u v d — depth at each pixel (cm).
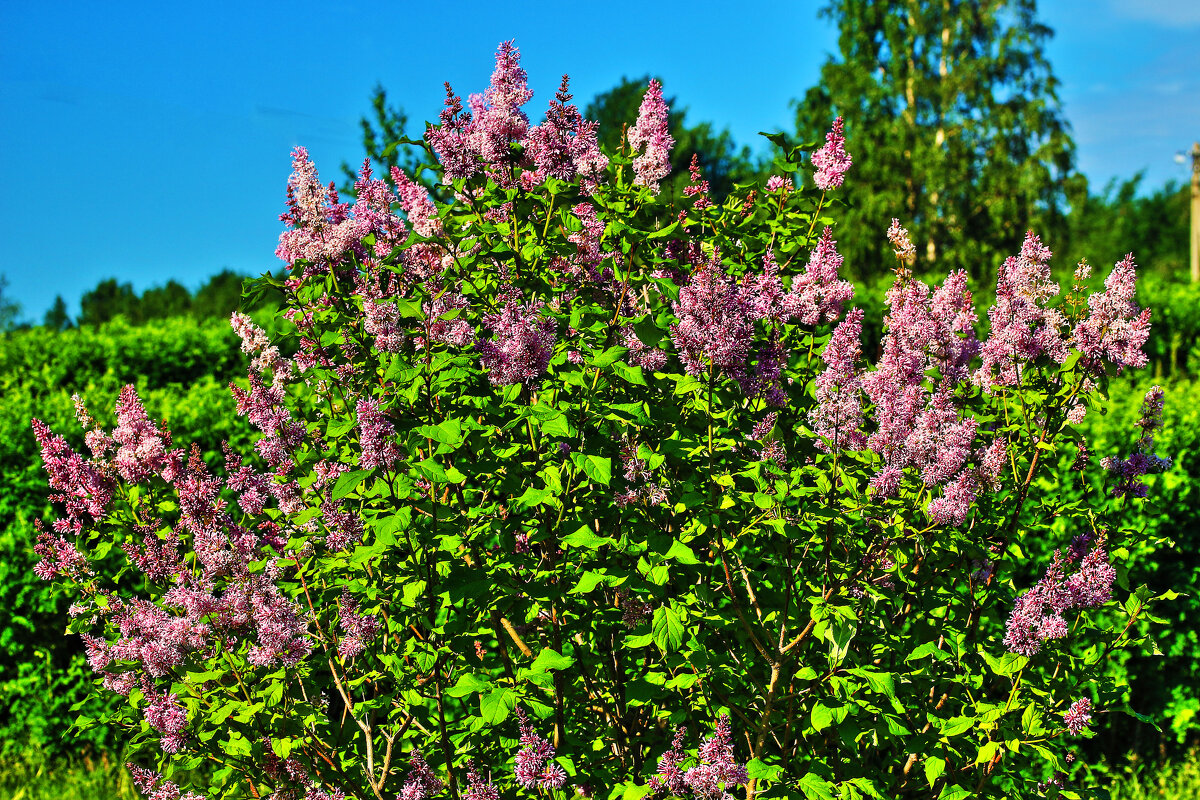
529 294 318
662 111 325
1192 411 594
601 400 293
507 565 301
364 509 310
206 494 304
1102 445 566
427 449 301
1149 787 562
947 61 2392
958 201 2311
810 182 331
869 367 328
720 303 279
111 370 1115
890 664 321
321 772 329
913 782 352
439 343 293
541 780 274
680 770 270
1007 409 355
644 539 282
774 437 294
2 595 613
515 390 279
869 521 303
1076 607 306
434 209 326
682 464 300
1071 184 2323
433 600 294
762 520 281
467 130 314
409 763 329
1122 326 326
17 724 633
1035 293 341
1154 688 591
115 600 331
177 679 307
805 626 297
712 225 341
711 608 296
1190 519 562
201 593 290
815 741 331
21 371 1123
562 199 304
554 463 291
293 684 336
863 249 2292
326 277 318
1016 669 295
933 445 281
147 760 600
